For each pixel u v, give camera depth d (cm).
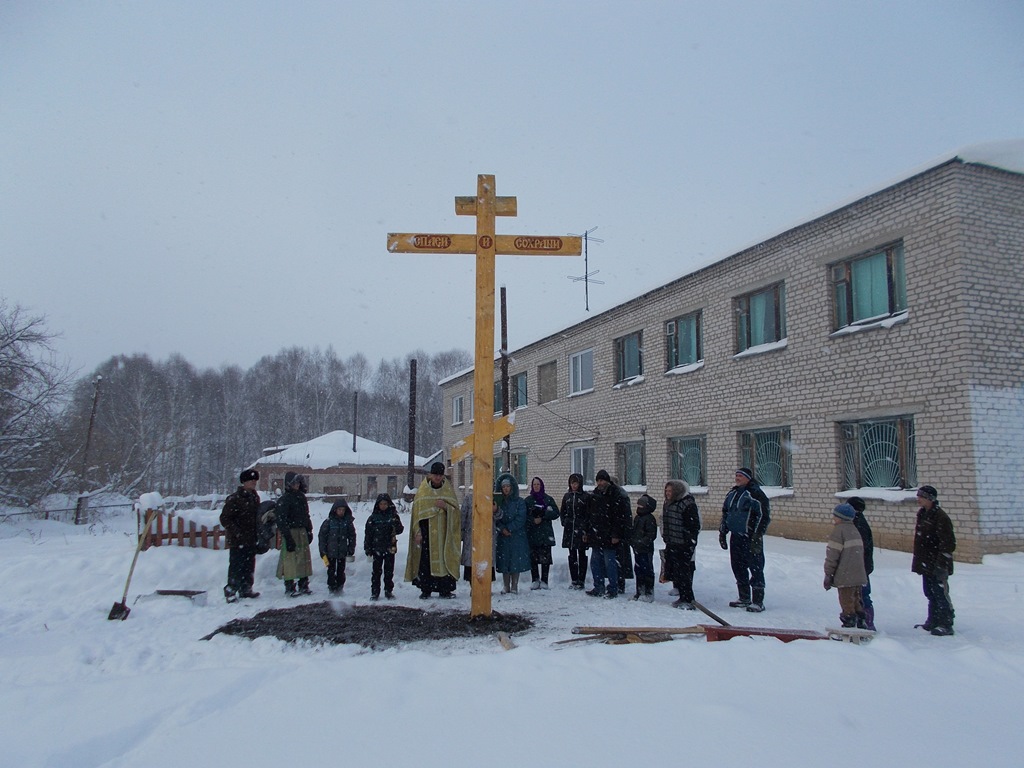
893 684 455
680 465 1866
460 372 3481
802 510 1419
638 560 927
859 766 333
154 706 441
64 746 383
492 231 819
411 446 2620
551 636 701
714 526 1681
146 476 3856
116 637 730
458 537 962
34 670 610
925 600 913
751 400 1584
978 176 1169
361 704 417
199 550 1109
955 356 1134
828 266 1398
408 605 893
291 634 711
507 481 984
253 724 391
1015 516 1104
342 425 6919
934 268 1176
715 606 899
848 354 1335
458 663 497
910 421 1225
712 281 1734
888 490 1248
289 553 978
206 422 6512
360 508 2761
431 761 340
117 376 6119
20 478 2680
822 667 484
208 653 655
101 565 1056
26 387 2714
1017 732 381
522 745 356
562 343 2512
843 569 739
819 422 1394
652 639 668
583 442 2339
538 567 1120
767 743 357
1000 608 845
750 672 472
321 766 338
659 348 1948
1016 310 1161
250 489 984
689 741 359
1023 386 1148
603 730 373
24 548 1522
